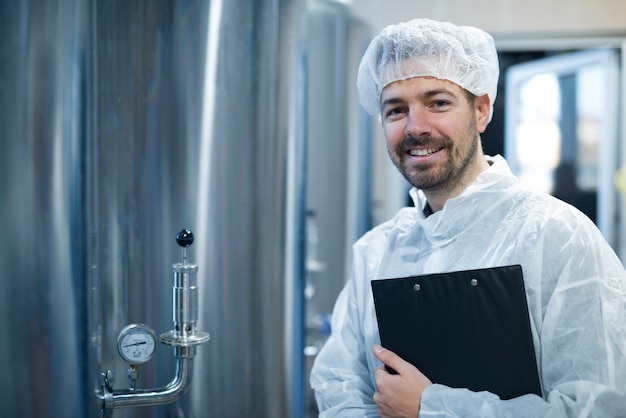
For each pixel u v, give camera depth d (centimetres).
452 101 107
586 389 90
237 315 132
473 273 99
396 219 129
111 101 123
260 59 131
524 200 106
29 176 99
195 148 126
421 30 106
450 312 99
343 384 117
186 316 112
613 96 296
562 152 347
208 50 126
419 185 108
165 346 127
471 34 108
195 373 129
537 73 331
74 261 104
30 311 100
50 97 100
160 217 125
